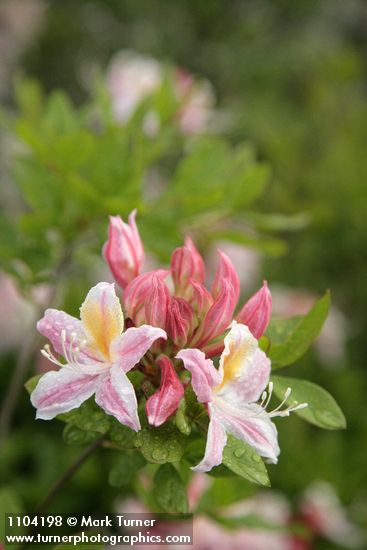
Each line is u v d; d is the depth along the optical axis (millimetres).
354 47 2012
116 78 880
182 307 496
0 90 1818
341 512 847
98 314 479
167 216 680
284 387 518
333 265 1103
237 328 481
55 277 700
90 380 478
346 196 1097
